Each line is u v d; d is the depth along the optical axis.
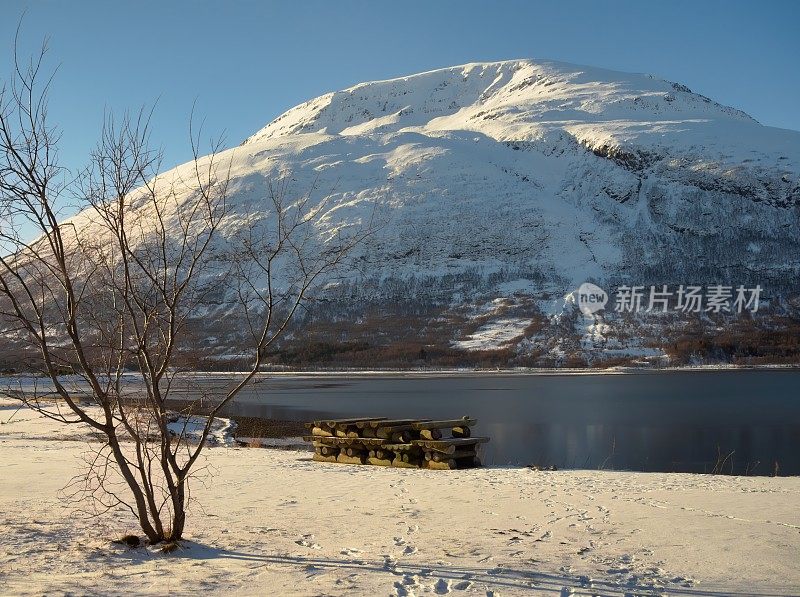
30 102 6.78
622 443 28.64
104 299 7.55
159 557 7.34
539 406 47.41
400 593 6.08
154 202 7.80
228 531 8.91
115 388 7.90
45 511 10.08
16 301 7.18
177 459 17.23
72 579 6.38
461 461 17.55
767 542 8.40
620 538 8.63
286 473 15.18
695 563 7.39
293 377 97.38
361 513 10.38
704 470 22.09
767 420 38.25
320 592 6.03
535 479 14.65
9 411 30.38
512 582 6.51
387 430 17.23
